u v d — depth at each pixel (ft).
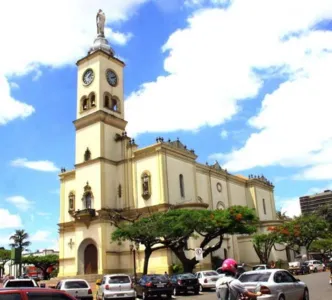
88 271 166.61
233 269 32.94
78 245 169.17
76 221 171.63
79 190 177.99
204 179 196.03
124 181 175.22
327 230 245.65
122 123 188.96
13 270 283.18
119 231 130.31
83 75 193.77
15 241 305.53
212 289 112.98
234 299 31.19
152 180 166.50
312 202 526.98
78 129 187.11
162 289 92.38
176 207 161.48
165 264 152.46
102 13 203.72
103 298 87.25
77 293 83.10
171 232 124.77
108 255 162.50
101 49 190.60
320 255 299.17
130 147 177.37
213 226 128.67
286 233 190.80
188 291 106.73
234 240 204.23
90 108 185.78
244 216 132.98
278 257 215.92
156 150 167.43
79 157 182.70
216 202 200.34
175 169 172.24
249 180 234.79
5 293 33.30
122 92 196.34
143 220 131.54
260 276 55.83
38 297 34.09
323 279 126.93
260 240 187.52
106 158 175.73
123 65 201.46
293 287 56.90
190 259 141.49
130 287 88.07
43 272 274.16
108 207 170.40
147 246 131.95
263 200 239.91
